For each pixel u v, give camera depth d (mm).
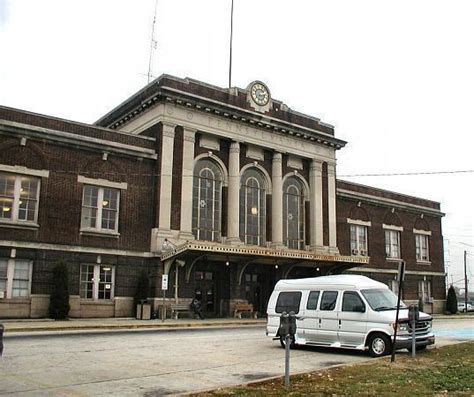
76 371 12789
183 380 11867
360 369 13102
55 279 28297
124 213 31922
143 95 35375
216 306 34844
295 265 38125
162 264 32094
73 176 30422
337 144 43031
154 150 33625
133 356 15555
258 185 38812
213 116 36000
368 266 46844
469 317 46438
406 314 16594
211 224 35688
